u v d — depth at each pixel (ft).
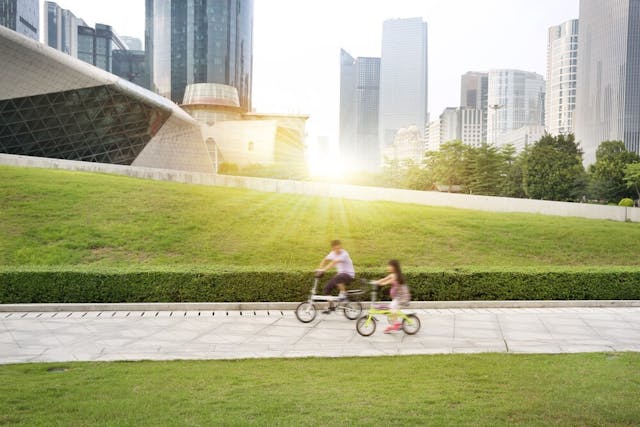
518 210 106.42
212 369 27.50
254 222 77.00
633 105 508.94
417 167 276.41
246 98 652.07
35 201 76.07
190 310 46.37
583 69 582.35
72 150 159.94
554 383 24.97
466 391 23.61
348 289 49.62
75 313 44.32
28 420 19.06
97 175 97.30
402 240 73.31
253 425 18.81
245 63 644.27
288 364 29.01
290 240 70.54
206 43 594.65
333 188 111.14
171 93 601.21
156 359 30.07
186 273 48.11
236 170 324.80
